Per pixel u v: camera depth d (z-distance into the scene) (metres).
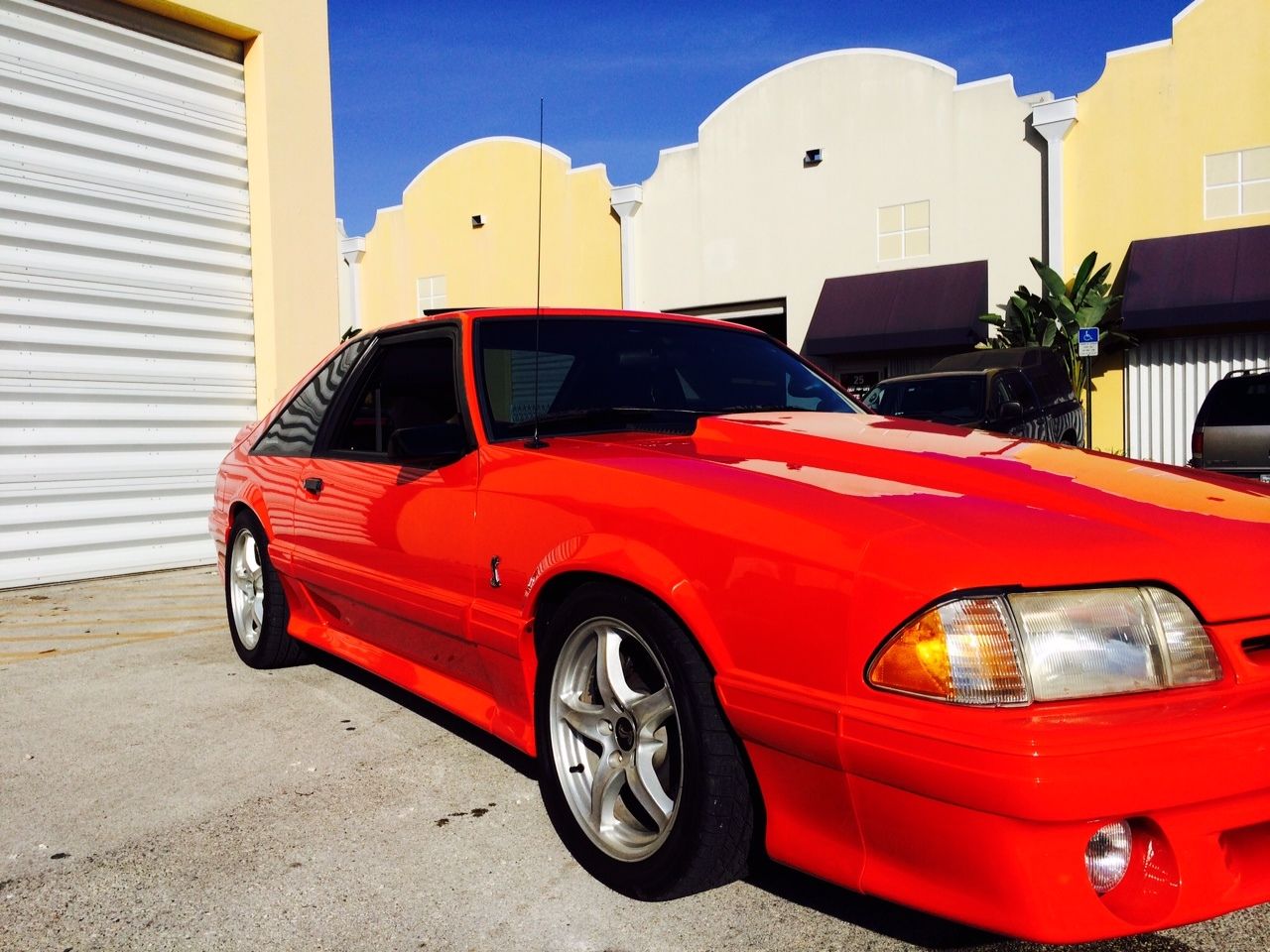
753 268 20.38
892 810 1.64
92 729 3.42
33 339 6.45
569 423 2.77
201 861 2.38
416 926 2.06
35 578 6.47
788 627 1.77
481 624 2.51
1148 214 16.70
